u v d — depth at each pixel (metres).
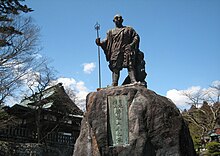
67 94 37.12
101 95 10.90
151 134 9.95
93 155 10.32
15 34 23.17
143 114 10.13
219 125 39.25
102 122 10.48
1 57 22.70
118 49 11.77
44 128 32.78
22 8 23.27
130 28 12.05
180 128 10.07
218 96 36.78
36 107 32.00
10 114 30.81
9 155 24.89
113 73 11.84
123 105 10.52
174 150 9.74
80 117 35.81
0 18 22.45
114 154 10.04
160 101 10.31
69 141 33.53
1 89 22.84
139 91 10.55
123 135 10.20
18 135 29.73
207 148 26.98
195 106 37.94
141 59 12.02
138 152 9.72
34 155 26.55
